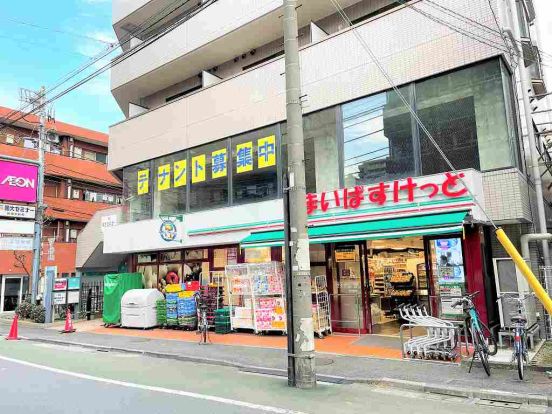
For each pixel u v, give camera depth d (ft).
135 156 58.59
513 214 30.63
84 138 107.55
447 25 34.73
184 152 53.21
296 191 24.73
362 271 38.91
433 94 35.32
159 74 60.18
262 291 40.88
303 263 24.03
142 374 27.12
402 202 34.14
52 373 27.66
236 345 36.24
